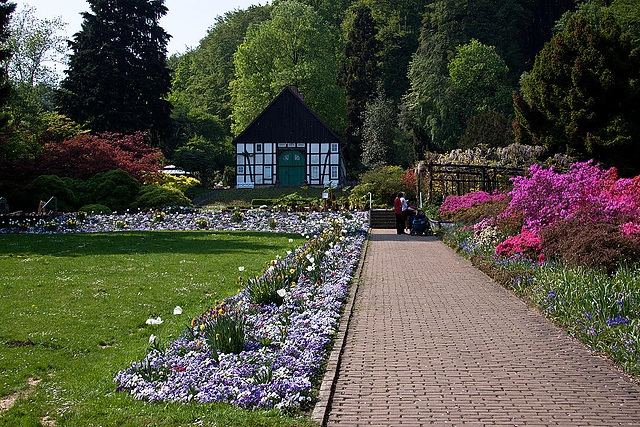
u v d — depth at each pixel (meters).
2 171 26.45
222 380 5.50
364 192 31.95
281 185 46.69
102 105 41.47
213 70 83.88
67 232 20.58
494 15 65.31
